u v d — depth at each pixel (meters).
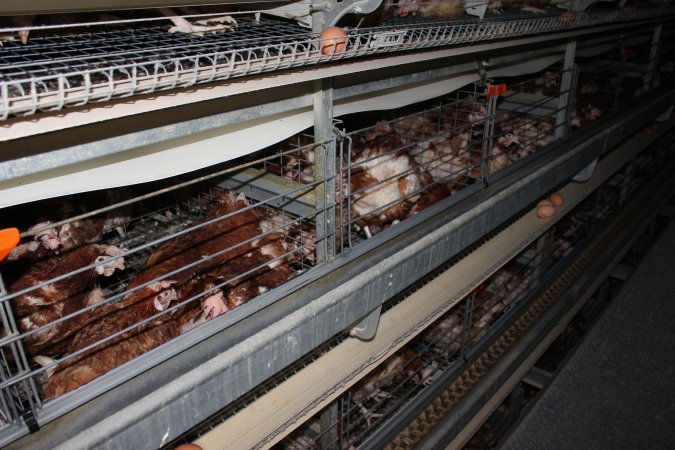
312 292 1.51
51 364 1.02
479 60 2.27
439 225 1.96
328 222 1.58
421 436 2.42
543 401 2.92
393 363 2.75
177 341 1.22
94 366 1.39
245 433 1.53
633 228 4.33
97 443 1.08
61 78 0.88
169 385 1.20
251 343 1.34
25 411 1.01
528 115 3.35
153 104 1.05
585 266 3.77
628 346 3.26
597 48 3.62
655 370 3.09
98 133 1.12
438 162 2.81
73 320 1.72
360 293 1.63
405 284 1.83
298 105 1.50
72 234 2.00
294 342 1.45
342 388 1.75
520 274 3.58
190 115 1.27
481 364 2.89
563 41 2.77
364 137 2.59
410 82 1.92
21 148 1.01
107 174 1.28
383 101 1.99
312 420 2.52
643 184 4.88
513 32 2.01
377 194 2.34
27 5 1.02
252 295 1.76
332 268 1.56
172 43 1.36
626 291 3.71
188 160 1.42
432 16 2.16
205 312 1.56
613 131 3.16
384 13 1.88
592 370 3.10
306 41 1.28
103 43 1.36
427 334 3.13
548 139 3.22
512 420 3.51
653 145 5.55
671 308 3.54
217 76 1.10
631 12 3.03
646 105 3.65
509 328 3.17
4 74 0.99
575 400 2.92
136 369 1.14
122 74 1.07
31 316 1.65
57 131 1.05
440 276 2.34
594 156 3.04
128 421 1.12
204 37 1.44
